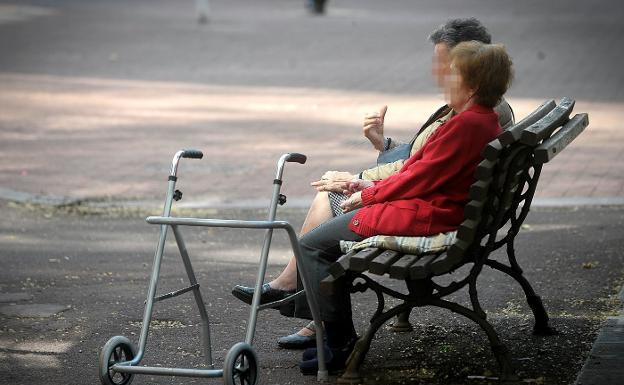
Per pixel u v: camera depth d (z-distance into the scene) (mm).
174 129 22031
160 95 26766
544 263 11836
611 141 20328
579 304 10133
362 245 7945
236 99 26141
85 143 20531
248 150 19766
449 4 56156
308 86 28406
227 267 12047
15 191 16344
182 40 38531
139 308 10344
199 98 26344
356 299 10617
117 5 53250
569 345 8836
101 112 24172
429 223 7824
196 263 12227
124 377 7883
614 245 12602
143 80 29406
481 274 11430
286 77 30062
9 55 34219
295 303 8383
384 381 8070
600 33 41250
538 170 8586
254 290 8289
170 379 8312
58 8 50312
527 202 8703
